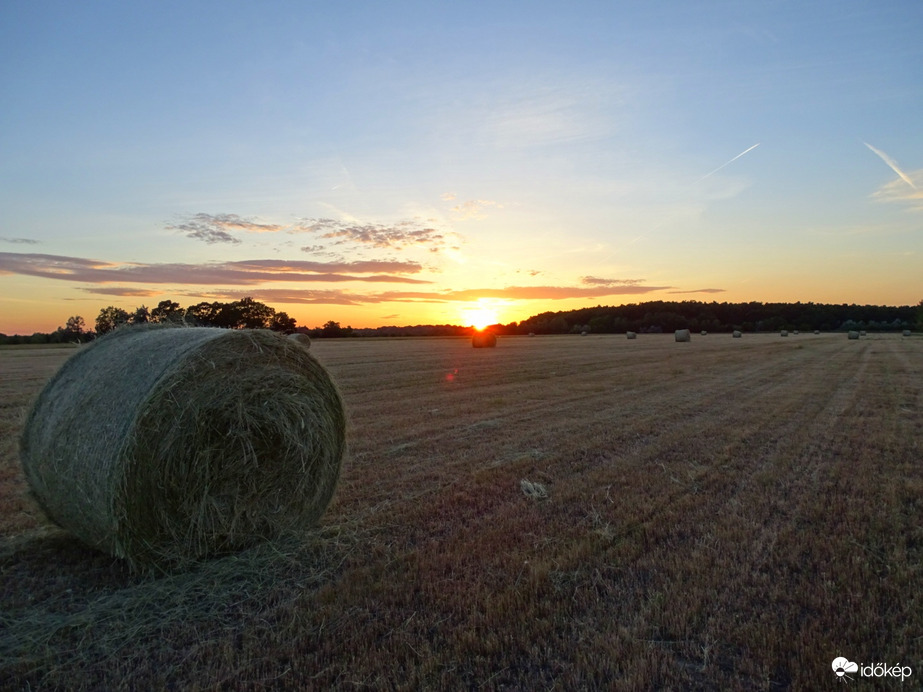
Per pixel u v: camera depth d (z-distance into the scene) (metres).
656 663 3.21
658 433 9.53
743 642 3.45
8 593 4.24
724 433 9.44
